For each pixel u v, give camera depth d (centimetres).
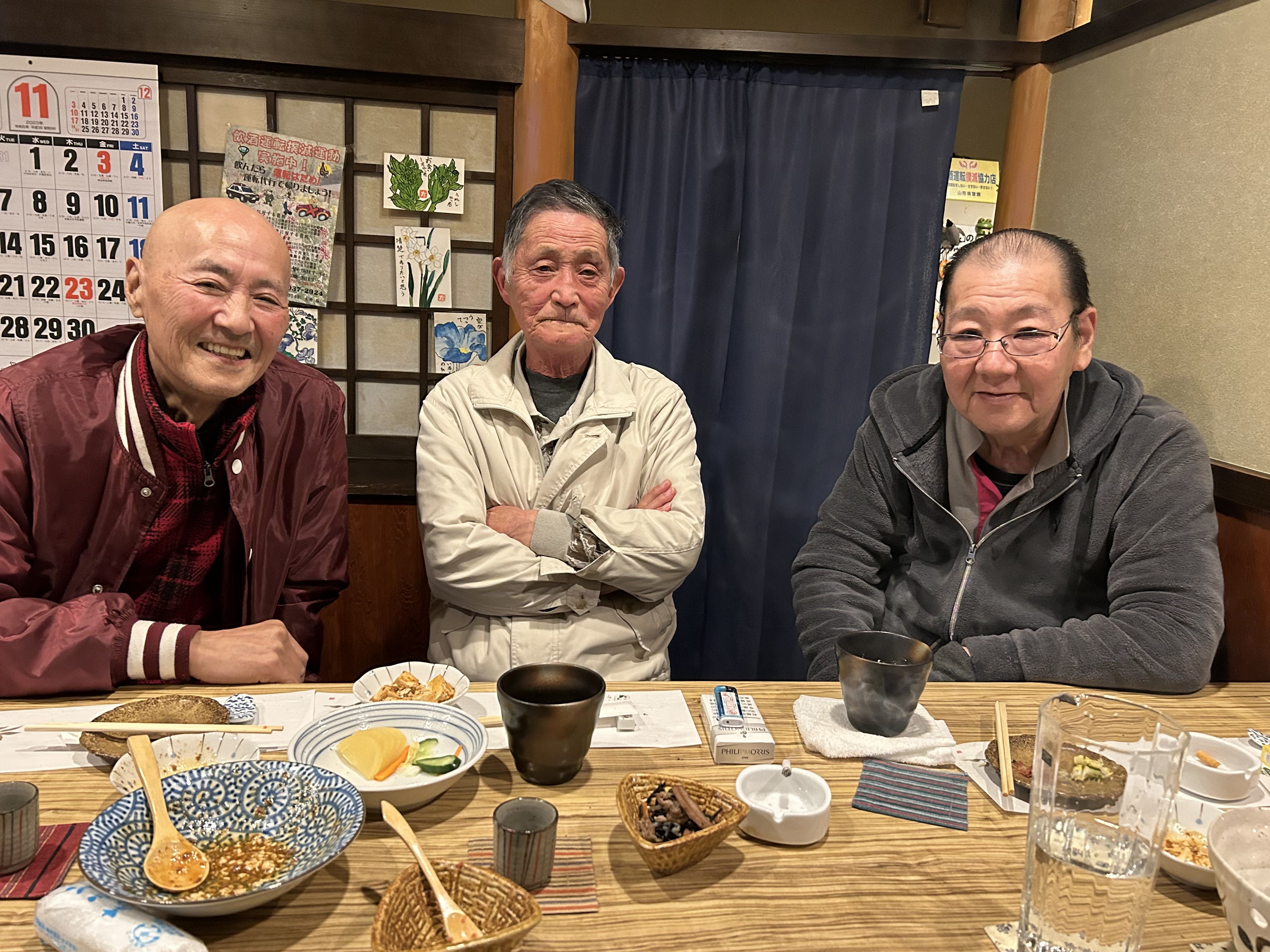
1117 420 171
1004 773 112
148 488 161
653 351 276
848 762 120
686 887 91
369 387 266
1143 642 150
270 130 245
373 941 71
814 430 284
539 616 188
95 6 227
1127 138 236
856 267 275
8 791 91
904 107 269
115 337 170
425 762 106
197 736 108
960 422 182
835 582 191
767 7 376
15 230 237
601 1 368
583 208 198
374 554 272
